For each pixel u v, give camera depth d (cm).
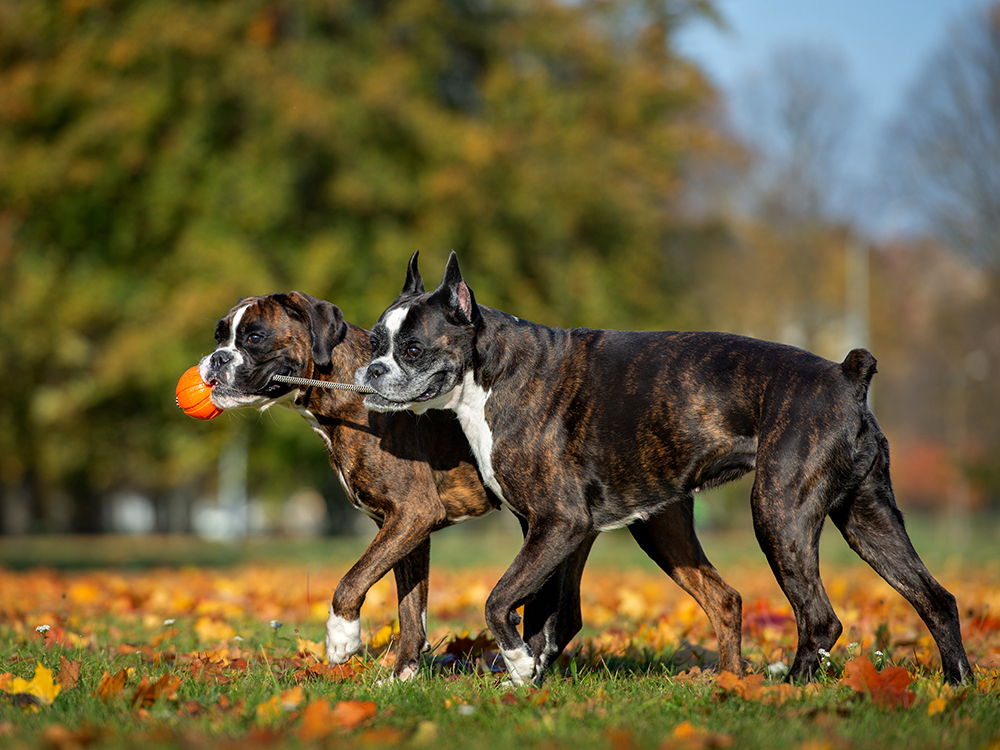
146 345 1755
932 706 400
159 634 692
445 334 514
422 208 1950
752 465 504
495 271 1950
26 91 1800
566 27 2233
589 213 2156
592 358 525
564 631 552
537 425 514
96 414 2128
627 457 511
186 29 1808
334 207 1928
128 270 1888
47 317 1852
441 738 364
